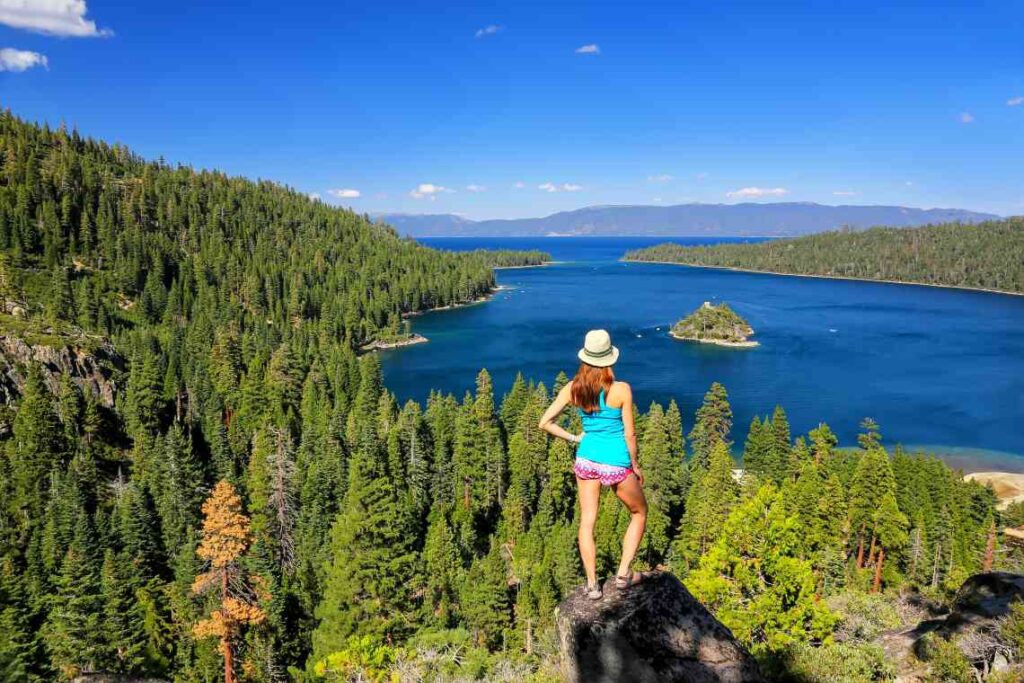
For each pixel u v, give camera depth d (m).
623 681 7.85
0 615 45.06
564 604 8.81
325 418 91.69
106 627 46.84
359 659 23.78
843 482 72.12
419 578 42.00
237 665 42.59
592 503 8.52
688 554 61.06
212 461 85.25
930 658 15.77
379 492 40.38
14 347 111.81
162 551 63.81
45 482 80.12
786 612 29.11
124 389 121.69
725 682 7.70
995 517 67.00
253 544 54.22
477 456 79.44
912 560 60.12
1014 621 14.36
